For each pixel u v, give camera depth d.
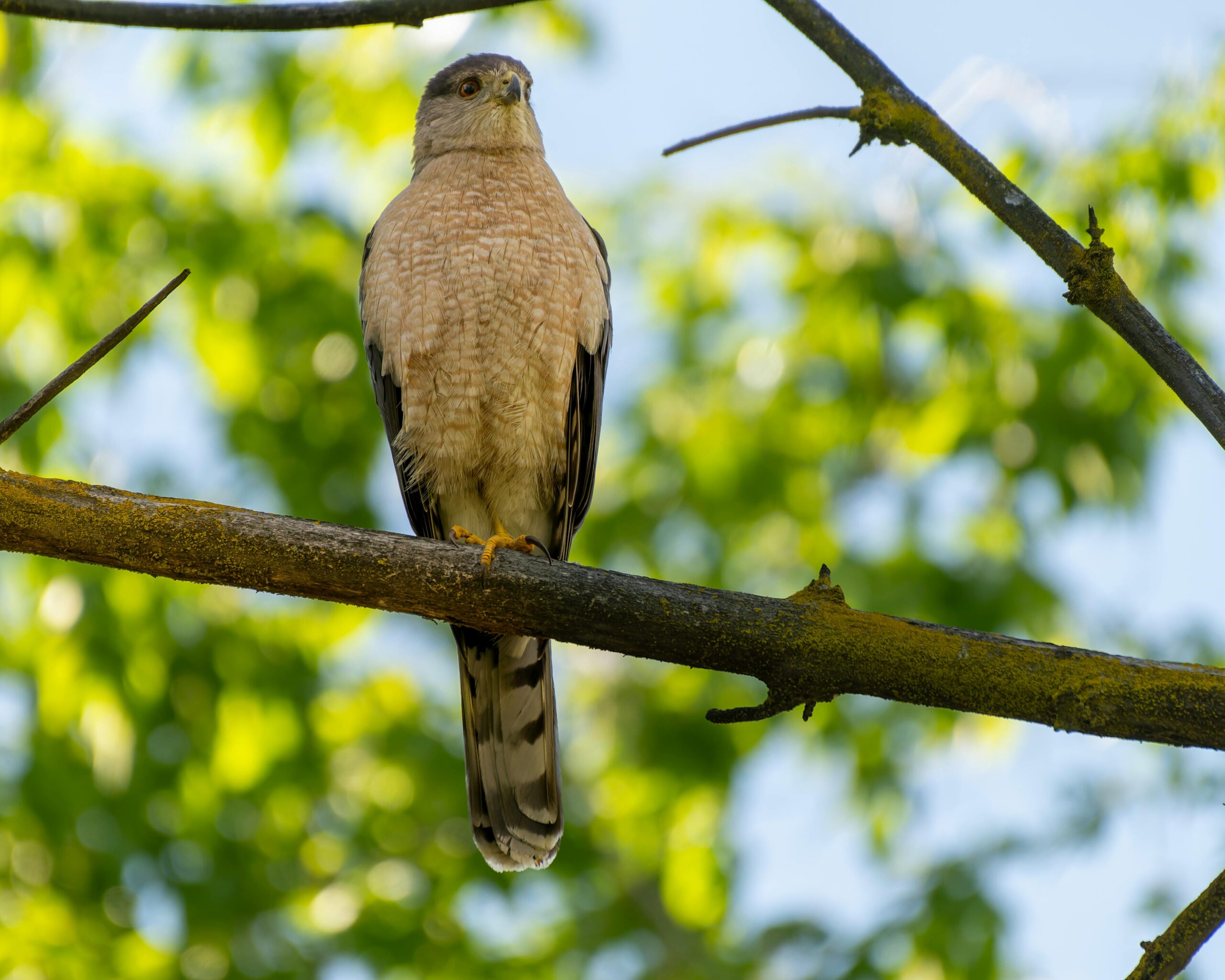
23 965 9.24
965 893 9.30
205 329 10.78
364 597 4.72
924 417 11.01
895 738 11.00
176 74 11.06
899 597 10.84
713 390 11.68
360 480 11.11
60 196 10.44
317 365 10.98
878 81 5.12
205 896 10.11
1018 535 10.91
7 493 4.50
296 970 9.98
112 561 4.58
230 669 10.33
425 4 5.40
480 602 4.71
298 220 11.20
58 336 10.60
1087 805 9.61
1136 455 10.62
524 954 10.61
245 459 11.12
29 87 10.31
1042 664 4.39
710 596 4.61
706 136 5.17
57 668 9.84
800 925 10.05
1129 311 4.62
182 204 10.80
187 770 10.32
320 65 11.18
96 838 10.05
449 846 10.84
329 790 10.95
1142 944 3.99
